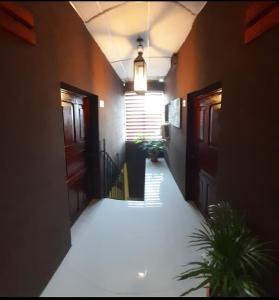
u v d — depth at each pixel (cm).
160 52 383
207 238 150
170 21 246
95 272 188
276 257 120
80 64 244
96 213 305
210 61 211
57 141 191
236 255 120
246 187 148
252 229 140
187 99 320
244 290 104
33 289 154
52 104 180
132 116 711
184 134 347
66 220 212
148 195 373
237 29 152
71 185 271
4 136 125
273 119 118
